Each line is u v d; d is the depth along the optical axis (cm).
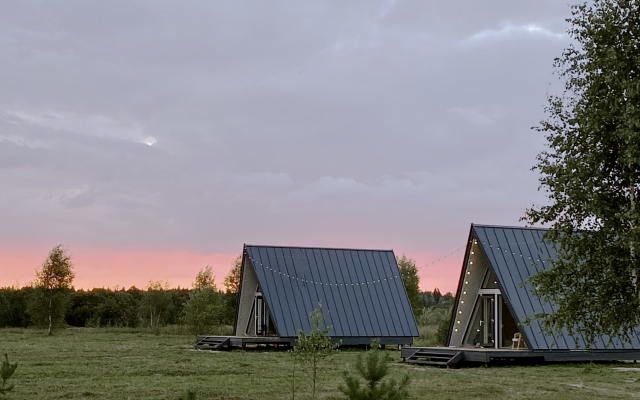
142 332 4628
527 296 2694
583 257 1394
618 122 1334
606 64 1373
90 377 1962
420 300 6062
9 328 5012
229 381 1911
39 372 2053
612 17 1407
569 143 1413
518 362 2692
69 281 4569
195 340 3906
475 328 2898
